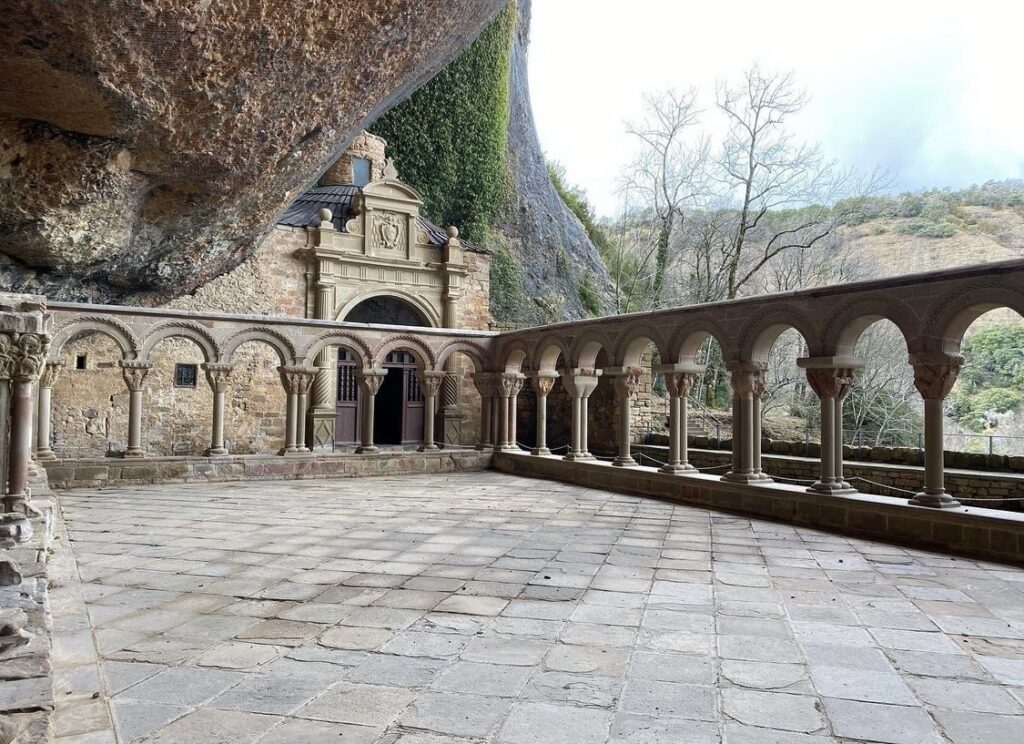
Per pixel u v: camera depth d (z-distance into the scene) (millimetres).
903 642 3801
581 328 11773
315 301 18500
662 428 20062
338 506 8766
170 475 11125
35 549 4855
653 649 3648
